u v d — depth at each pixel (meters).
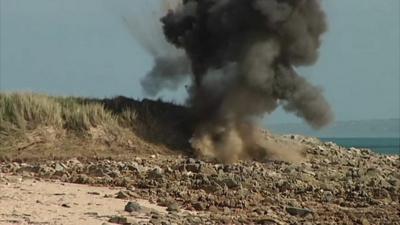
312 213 69.25
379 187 89.19
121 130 113.75
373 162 124.81
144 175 90.00
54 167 94.06
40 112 111.69
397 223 65.94
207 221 61.59
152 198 74.00
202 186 82.75
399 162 131.00
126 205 65.94
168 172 91.38
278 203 74.94
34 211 61.69
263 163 107.38
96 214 62.06
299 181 89.75
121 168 93.94
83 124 112.19
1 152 104.19
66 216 60.28
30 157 104.06
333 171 102.38
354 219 67.12
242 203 73.25
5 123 109.19
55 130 110.31
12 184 78.44
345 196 82.50
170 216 62.28
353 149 144.50
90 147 108.94
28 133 108.50
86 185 82.25
